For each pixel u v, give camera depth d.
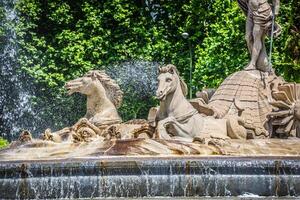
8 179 21.41
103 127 27.17
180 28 50.25
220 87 28.58
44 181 21.12
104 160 21.14
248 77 28.44
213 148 23.70
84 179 21.03
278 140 25.80
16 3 49.78
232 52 47.03
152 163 21.03
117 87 28.06
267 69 28.78
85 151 23.64
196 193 20.98
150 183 20.98
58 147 24.70
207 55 47.31
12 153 24.67
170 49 50.00
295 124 27.23
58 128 49.44
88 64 48.94
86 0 50.25
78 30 49.88
